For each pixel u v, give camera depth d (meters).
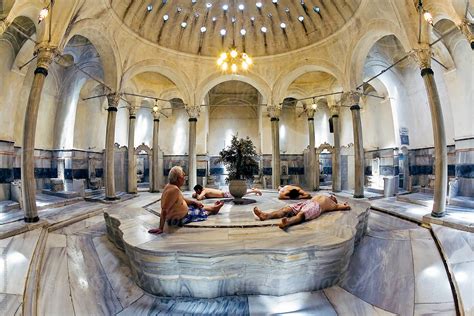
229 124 19.03
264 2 12.35
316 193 13.20
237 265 3.69
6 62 9.08
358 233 5.58
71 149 12.52
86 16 8.73
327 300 3.70
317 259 3.79
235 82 17.66
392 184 11.30
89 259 5.05
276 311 3.46
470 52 8.73
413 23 7.55
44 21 7.12
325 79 15.29
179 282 3.72
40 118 12.02
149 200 8.74
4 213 7.55
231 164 7.79
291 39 13.17
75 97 12.73
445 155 6.84
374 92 14.02
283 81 13.62
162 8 11.89
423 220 6.81
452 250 4.86
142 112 17.55
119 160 14.06
